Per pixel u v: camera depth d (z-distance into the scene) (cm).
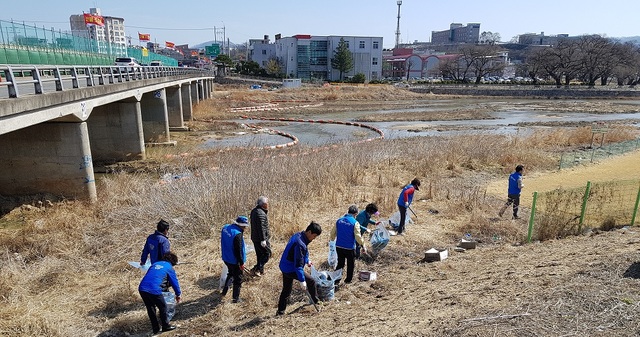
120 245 1064
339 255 831
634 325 501
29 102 1222
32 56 2319
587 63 8225
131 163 2298
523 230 1177
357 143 2620
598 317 527
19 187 1670
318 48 9306
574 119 4738
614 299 574
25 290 855
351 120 4503
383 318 657
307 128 3912
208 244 1049
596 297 586
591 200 1180
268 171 1542
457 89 8025
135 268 952
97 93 1783
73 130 1648
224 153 2297
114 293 835
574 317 532
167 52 14800
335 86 7594
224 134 3419
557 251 940
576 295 605
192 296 823
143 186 1595
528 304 598
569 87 8175
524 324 525
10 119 1145
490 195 1581
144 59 5688
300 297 796
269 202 1249
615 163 2173
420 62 11281
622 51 8356
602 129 2655
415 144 2434
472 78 10631
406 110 5538
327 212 1289
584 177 1873
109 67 2031
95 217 1301
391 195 1446
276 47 10456
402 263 965
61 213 1388
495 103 6600
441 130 3803
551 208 1147
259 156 2219
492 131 3738
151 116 2933
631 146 2602
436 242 1088
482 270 859
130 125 2362
